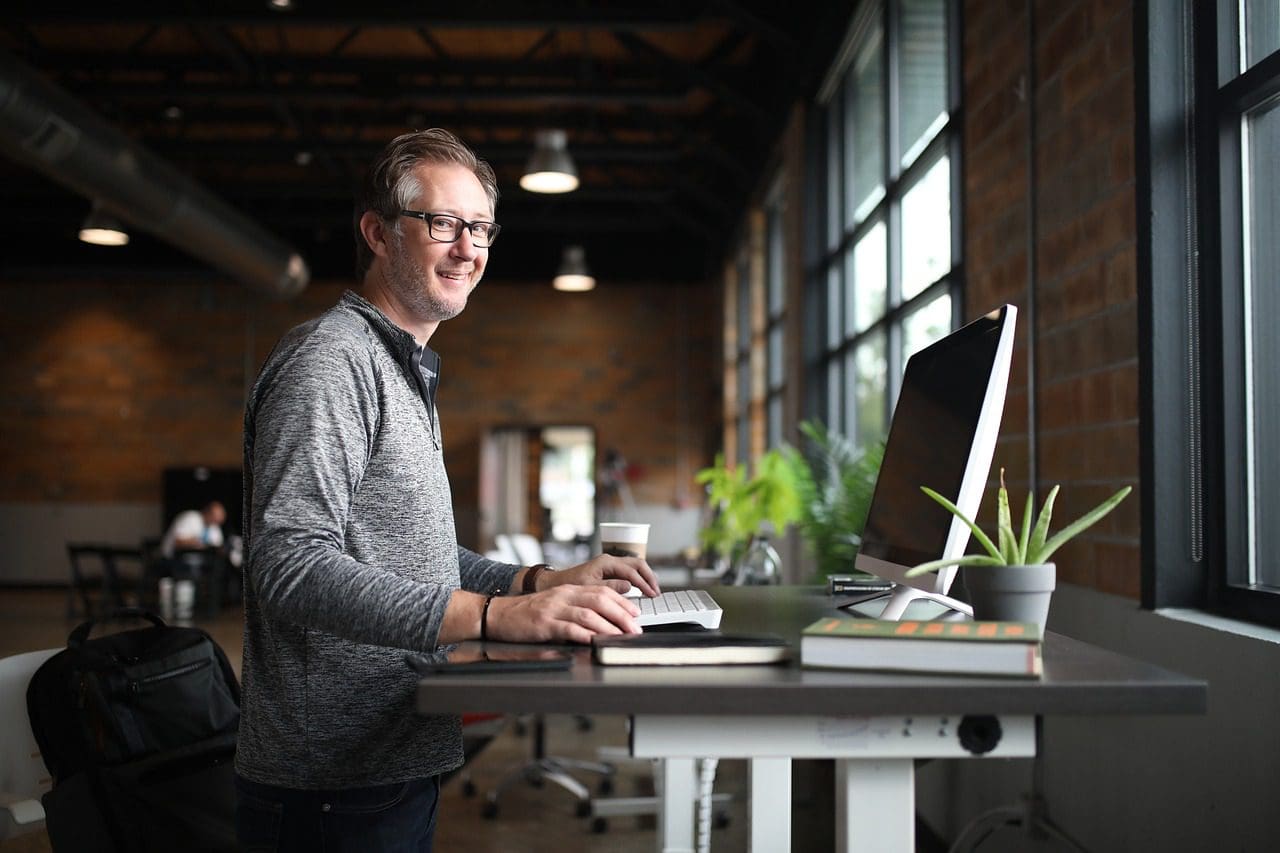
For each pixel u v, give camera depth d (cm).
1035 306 283
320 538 126
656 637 121
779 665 115
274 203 1190
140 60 805
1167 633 209
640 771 461
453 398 1341
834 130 636
